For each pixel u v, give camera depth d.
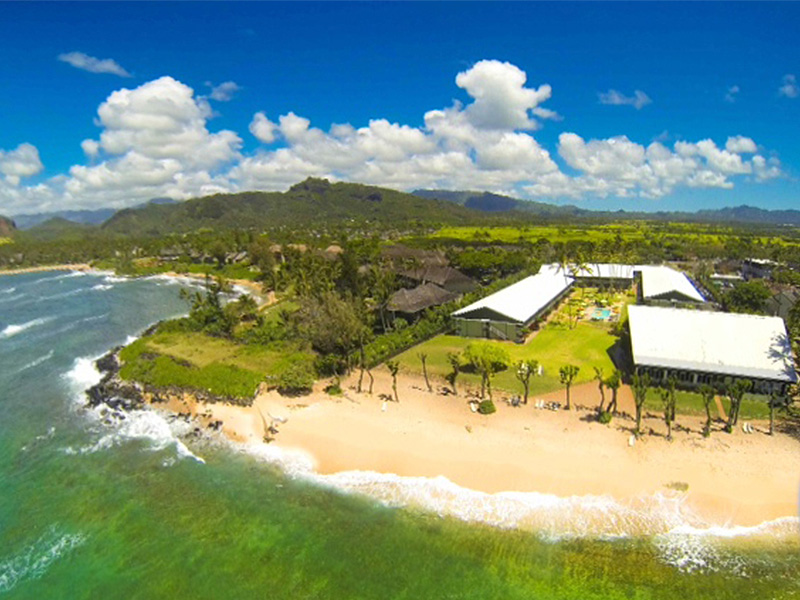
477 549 34.53
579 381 59.75
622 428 47.78
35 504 40.81
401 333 76.12
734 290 99.25
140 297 138.25
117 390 63.41
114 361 75.25
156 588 31.84
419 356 70.00
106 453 48.78
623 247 158.12
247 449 48.31
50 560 34.53
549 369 64.12
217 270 186.12
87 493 42.22
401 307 86.38
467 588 31.25
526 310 82.50
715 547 34.16
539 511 37.81
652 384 57.00
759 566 32.59
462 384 59.62
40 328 100.81
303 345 72.25
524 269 143.00
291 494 41.19
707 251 178.62
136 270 193.25
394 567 33.06
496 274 143.50
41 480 44.28
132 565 33.88
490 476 41.72
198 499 41.00
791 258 151.88
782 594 30.55
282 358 67.19
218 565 33.66
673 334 60.00
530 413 51.38
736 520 36.28
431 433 48.22
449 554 34.12
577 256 139.38
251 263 183.75
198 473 44.81
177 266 193.50
